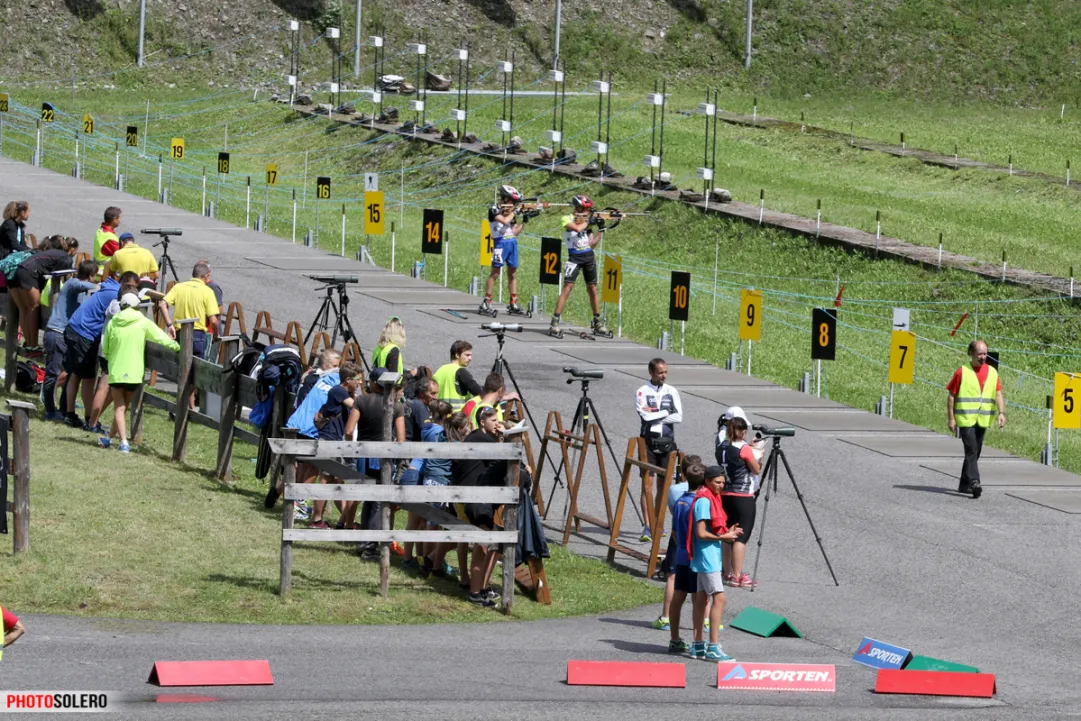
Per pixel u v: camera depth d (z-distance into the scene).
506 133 131.00
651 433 48.91
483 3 199.62
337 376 44.50
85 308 51.44
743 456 42.50
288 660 31.70
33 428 51.25
